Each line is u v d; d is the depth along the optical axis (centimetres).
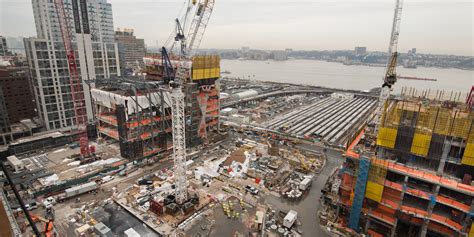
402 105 6800
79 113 15162
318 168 10869
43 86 13738
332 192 8462
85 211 7869
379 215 6881
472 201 5672
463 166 6222
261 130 15612
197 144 13062
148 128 11744
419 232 6606
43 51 13412
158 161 11381
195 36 10200
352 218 7162
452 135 6022
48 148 12244
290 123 17462
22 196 8475
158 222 7450
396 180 6894
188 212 7925
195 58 12388
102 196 8694
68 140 12875
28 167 10312
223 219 7706
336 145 13475
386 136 6644
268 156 11769
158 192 8931
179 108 7719
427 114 6212
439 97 8244
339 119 18725
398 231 7094
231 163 11069
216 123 14838
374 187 6688
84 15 14425
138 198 8525
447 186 5831
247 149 12656
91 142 13150
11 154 11319
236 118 17412
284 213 7931
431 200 6128
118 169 10400
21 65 19762
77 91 13675
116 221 7500
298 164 11188
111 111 13138
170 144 12712
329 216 7844
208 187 9400
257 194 8975
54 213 7731
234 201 8600
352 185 7444
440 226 6334
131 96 11125
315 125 17125
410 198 6869
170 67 11412
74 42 14300
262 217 7450
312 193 9125
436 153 6231
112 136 12319
